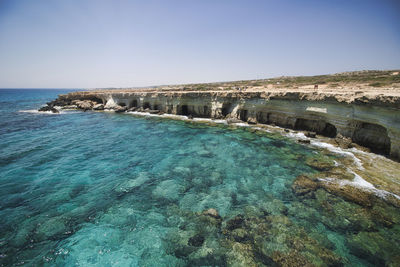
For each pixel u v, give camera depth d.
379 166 13.84
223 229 8.55
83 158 16.83
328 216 9.23
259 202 10.48
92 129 27.61
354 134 18.28
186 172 14.23
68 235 8.33
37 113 42.19
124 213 9.75
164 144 20.72
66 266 6.95
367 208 9.59
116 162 16.05
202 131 26.12
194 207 10.18
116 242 7.99
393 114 14.30
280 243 7.72
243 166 15.07
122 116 38.78
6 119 34.34
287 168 14.48
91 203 10.55
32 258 7.23
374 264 6.82
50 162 15.88
